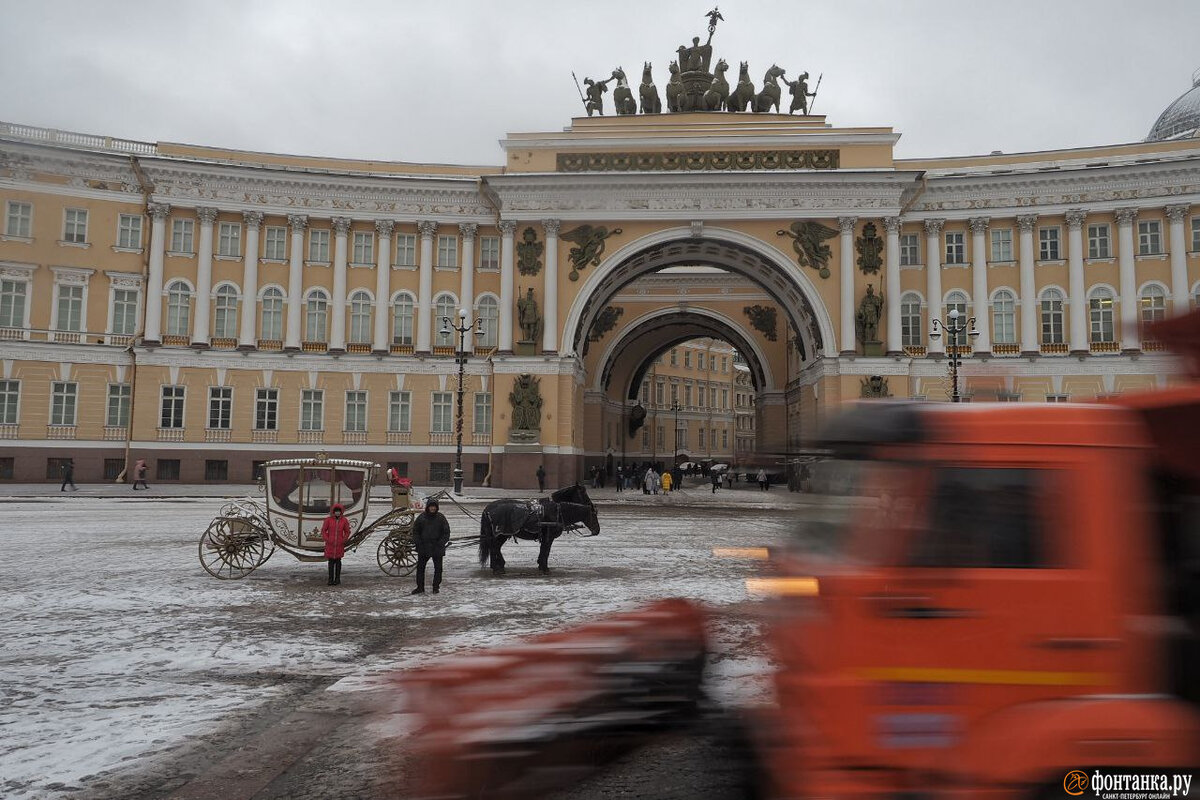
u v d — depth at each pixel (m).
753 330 59.44
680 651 5.79
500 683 4.89
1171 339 4.79
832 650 4.16
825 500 4.74
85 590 12.73
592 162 44.22
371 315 44.41
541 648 5.15
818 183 42.88
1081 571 4.02
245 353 42.94
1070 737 3.78
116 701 7.27
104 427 41.62
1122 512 4.07
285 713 6.98
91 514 25.97
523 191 43.75
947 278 43.94
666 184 43.28
